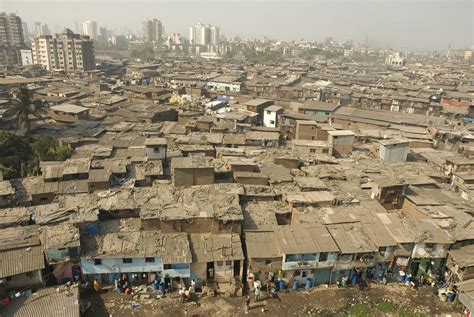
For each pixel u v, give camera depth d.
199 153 70.75
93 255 40.25
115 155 67.19
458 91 170.00
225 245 43.62
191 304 40.91
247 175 58.44
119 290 41.91
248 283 43.75
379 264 46.22
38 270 38.03
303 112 119.50
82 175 56.84
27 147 68.81
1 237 40.88
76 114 97.88
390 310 42.03
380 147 76.38
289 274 43.88
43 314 34.50
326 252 42.28
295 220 49.38
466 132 96.25
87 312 38.97
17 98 80.00
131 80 177.50
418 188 60.34
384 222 47.84
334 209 50.81
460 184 63.88
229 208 46.88
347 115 111.38
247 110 113.38
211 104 121.50
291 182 59.09
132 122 95.12
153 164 62.12
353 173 64.62
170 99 129.12
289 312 40.78
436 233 46.03
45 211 45.56
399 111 138.00
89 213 44.66
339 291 44.38
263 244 44.19
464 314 41.41
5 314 34.34
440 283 46.50
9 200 50.81
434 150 83.31
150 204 48.25
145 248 41.78
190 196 51.03
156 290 42.44
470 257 44.38
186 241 43.41
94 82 158.25
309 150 77.06
